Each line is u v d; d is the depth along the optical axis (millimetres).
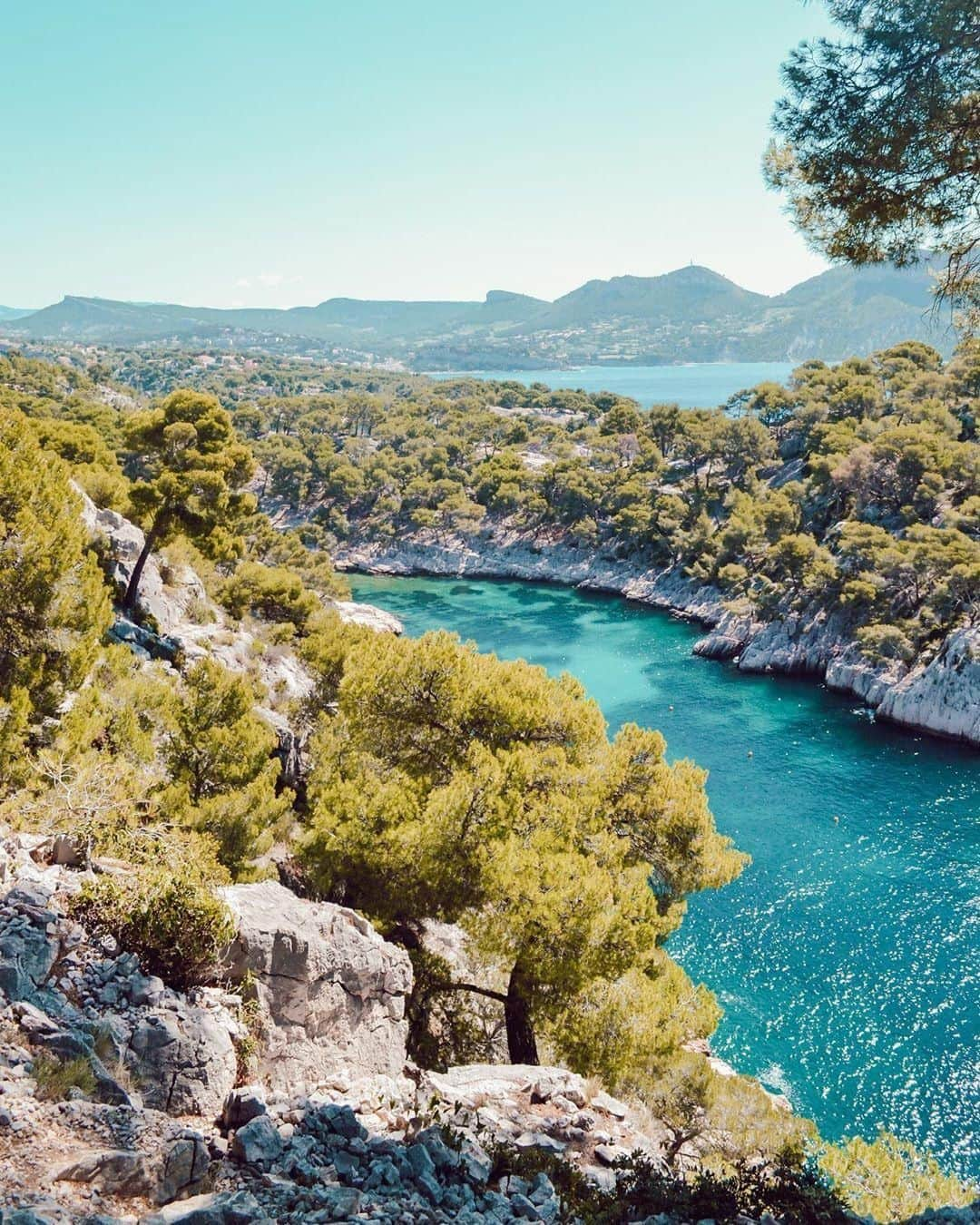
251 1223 7754
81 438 61000
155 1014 10656
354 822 21219
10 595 20656
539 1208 10172
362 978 14953
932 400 131625
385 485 188375
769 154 13344
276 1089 11906
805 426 155000
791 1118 18234
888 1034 40594
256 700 38969
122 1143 8367
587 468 163500
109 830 14789
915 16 10727
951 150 11820
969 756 74812
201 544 45750
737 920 50188
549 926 17781
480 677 24422
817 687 95750
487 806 20156
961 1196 16297
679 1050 19375
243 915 13977
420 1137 10555
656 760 23562
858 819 62656
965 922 49250
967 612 87625
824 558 107188
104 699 24000
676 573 137625
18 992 10047
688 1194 11414
